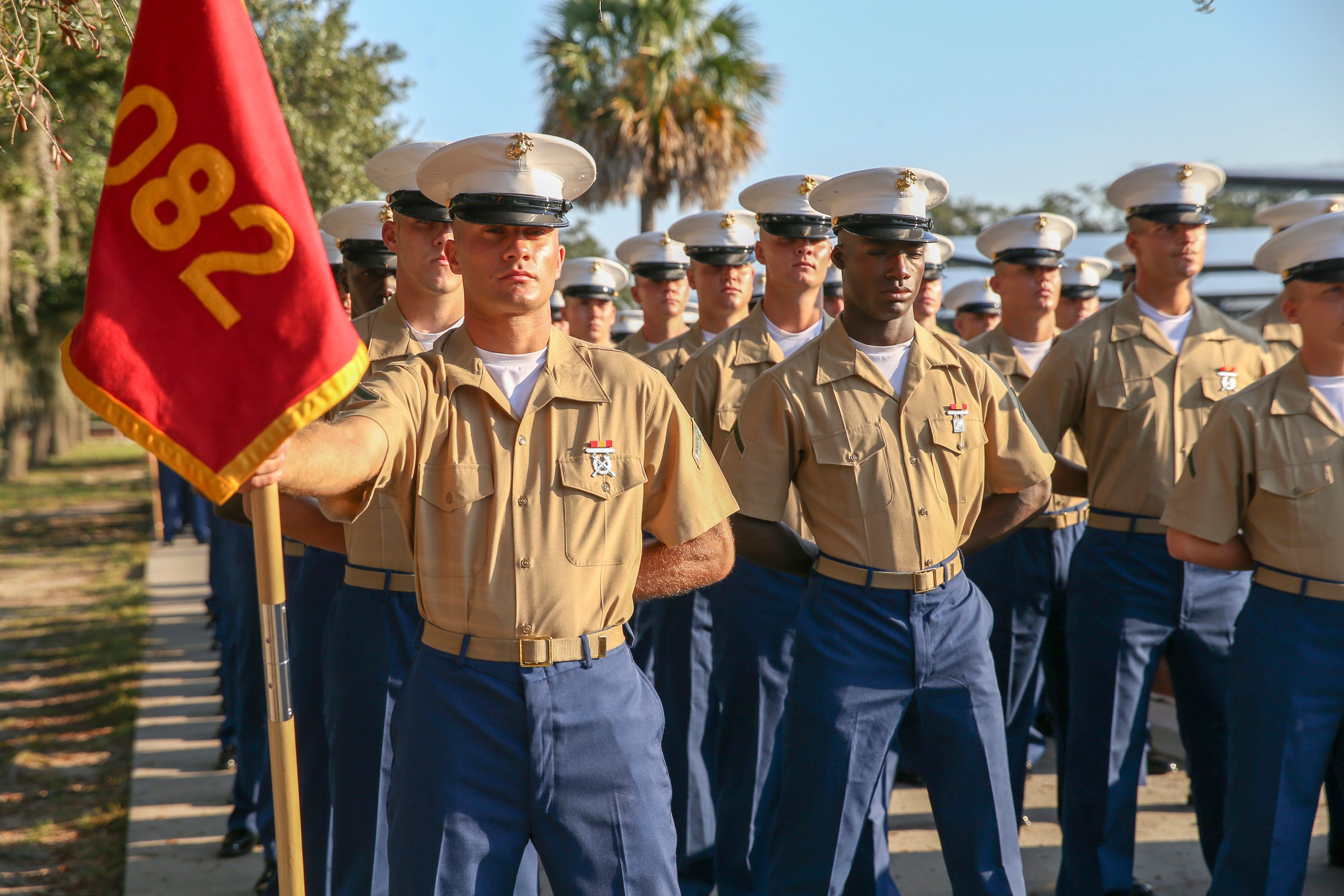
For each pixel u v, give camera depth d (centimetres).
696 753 447
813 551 357
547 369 259
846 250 342
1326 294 338
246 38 213
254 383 205
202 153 208
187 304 207
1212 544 353
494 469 251
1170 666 418
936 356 347
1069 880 402
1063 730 494
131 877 477
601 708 250
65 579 1380
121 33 636
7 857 509
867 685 327
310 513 339
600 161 1633
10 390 2080
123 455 4106
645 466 266
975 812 327
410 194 367
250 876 475
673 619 452
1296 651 336
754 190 459
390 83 1211
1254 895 339
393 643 341
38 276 1159
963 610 334
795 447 346
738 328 476
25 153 797
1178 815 505
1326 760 339
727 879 417
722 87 1650
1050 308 562
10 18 365
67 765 645
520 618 247
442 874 243
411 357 279
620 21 1641
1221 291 1258
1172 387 422
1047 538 491
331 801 366
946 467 339
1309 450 339
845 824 328
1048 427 435
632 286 693
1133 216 441
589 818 250
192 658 898
